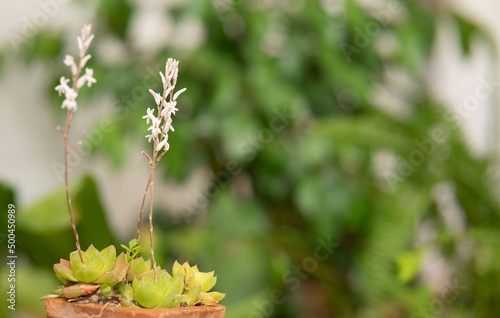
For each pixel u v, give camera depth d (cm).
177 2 369
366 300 226
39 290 211
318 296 308
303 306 304
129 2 318
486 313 228
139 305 85
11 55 335
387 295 216
